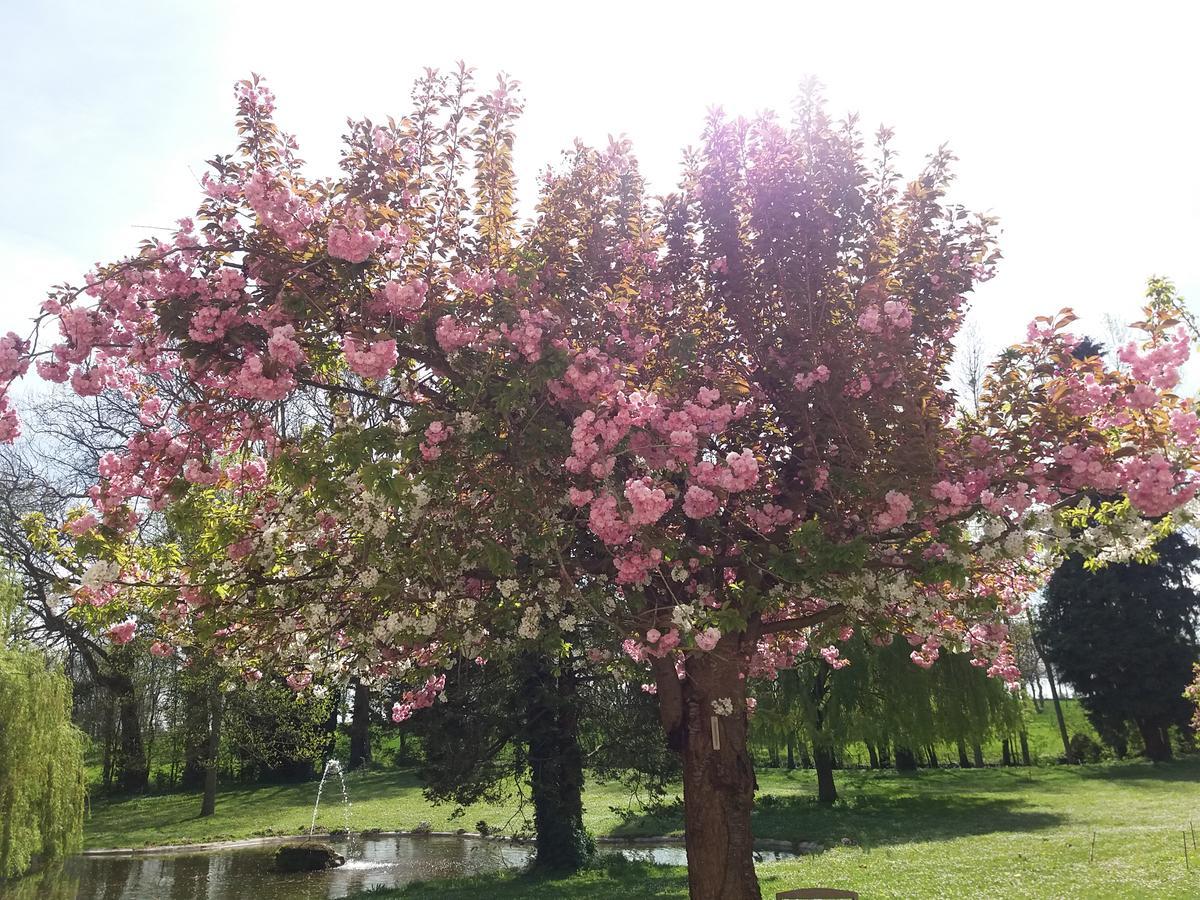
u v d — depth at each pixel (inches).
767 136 262.8
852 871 528.1
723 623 208.4
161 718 1256.2
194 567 245.1
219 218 216.8
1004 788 1093.1
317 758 1119.6
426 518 218.7
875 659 893.2
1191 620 1405.0
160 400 245.9
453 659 285.6
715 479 212.2
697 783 251.1
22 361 199.0
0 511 976.3
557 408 222.7
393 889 604.1
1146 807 813.9
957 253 254.5
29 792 647.8
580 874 599.2
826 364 241.6
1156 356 205.0
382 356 198.4
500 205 249.0
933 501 220.5
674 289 273.1
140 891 657.0
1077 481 216.4
